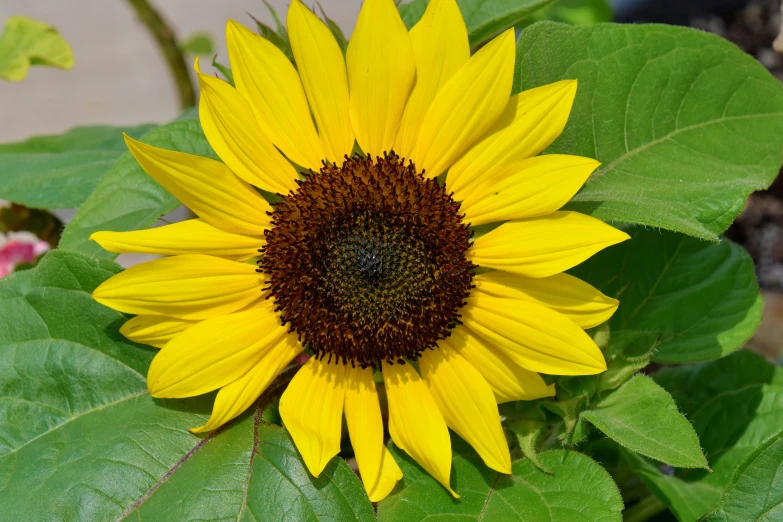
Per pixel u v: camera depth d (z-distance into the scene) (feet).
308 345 1.73
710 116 1.80
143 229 1.73
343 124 1.71
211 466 1.69
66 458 1.69
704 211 1.73
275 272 1.71
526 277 1.69
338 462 1.69
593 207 1.68
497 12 1.82
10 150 2.09
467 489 1.68
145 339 1.70
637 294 1.87
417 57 1.68
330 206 1.71
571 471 1.68
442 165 1.70
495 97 1.66
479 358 1.71
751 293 1.86
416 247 1.71
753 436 1.91
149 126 2.16
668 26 1.78
